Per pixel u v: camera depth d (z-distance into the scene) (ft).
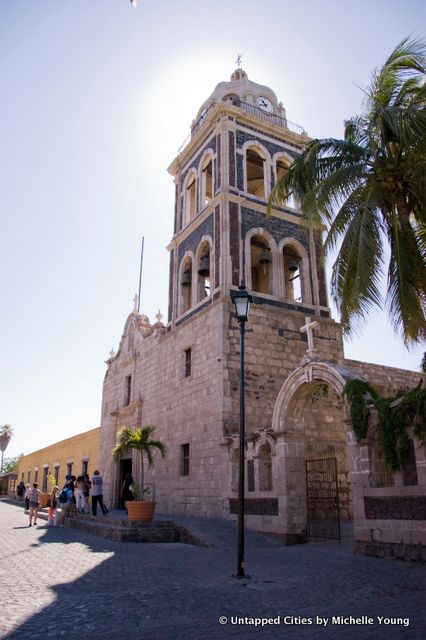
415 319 43.16
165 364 87.30
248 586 28.55
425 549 34.65
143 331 99.86
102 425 114.73
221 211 80.53
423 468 35.50
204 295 85.97
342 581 29.55
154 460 83.82
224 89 98.58
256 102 97.45
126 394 104.58
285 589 27.63
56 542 51.72
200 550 46.03
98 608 23.27
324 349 79.97
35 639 18.49
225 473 63.21
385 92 49.16
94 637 18.80
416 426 36.09
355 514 40.96
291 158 93.56
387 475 40.27
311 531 52.90
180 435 77.00
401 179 47.60
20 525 74.23
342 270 47.67
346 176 46.78
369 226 44.68
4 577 31.30
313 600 24.99
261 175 99.76
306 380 49.90
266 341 74.54
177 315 89.76
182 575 32.35
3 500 174.60
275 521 51.16
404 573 31.32
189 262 92.27
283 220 86.84
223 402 67.72
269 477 55.72
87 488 81.87
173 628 20.10
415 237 48.06
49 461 161.27
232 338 72.02
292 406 52.65
